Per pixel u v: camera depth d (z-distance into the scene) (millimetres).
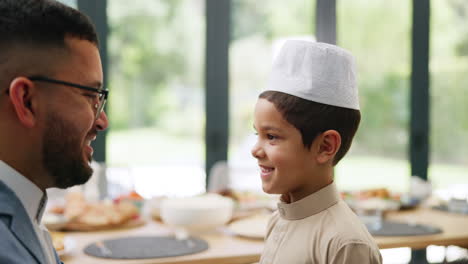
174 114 4008
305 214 1103
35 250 755
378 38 4270
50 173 815
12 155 780
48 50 772
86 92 822
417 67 4309
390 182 4332
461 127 4457
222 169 3230
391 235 1802
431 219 2164
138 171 3949
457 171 4457
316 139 1071
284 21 4133
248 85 4113
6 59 752
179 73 4004
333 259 1009
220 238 1791
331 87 1084
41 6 779
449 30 4395
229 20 4031
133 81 3920
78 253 1569
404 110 4348
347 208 1113
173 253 1553
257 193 2652
